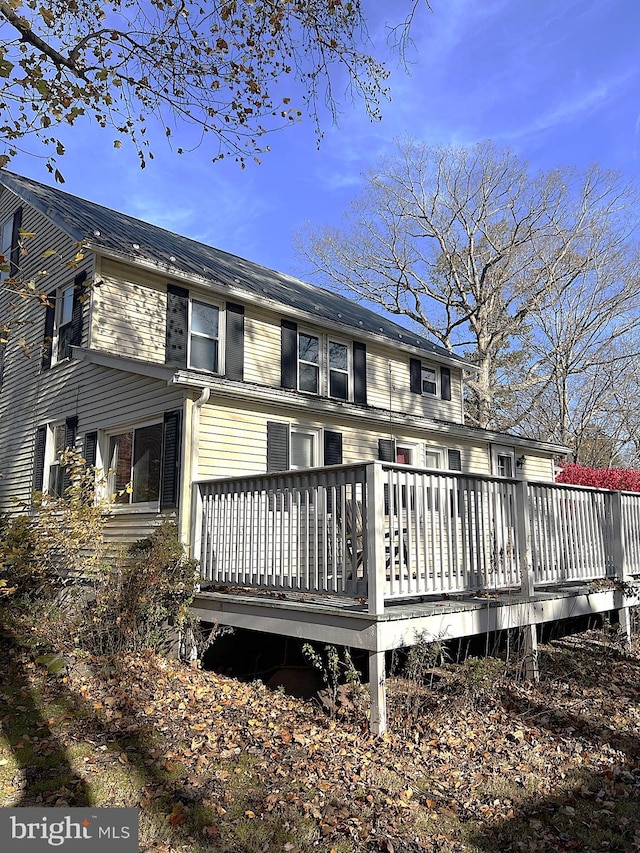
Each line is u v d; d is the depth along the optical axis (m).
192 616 7.23
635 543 9.27
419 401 16.86
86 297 8.82
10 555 7.94
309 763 4.57
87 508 8.15
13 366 13.39
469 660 6.58
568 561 7.77
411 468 5.85
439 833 3.72
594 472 21.19
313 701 6.09
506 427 31.92
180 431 8.42
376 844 3.55
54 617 7.43
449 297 29.64
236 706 5.87
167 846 3.46
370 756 4.74
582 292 28.98
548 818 3.95
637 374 29.14
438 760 4.75
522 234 27.89
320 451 10.91
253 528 6.94
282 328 13.40
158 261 11.09
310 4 7.32
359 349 15.17
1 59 5.70
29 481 12.16
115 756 4.59
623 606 8.49
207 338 12.18
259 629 6.46
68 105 6.95
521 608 6.79
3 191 15.01
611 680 6.89
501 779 4.46
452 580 6.14
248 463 9.28
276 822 3.74
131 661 6.78
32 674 6.43
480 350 28.36
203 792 4.08
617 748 5.07
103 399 10.20
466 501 6.49
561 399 29.59
